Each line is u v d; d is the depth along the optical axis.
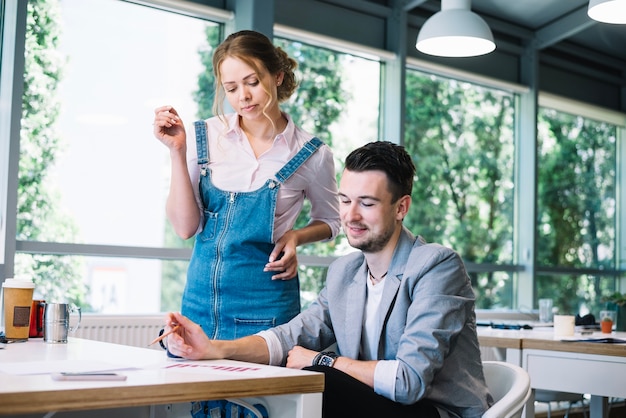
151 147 4.46
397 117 5.61
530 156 6.53
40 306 2.09
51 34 4.18
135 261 4.39
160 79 4.54
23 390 1.00
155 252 4.42
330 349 2.43
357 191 1.72
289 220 2.24
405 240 1.79
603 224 7.18
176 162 2.08
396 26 5.66
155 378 1.18
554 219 6.77
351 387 1.58
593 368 2.68
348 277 1.87
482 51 4.45
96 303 4.25
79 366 1.32
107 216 4.30
